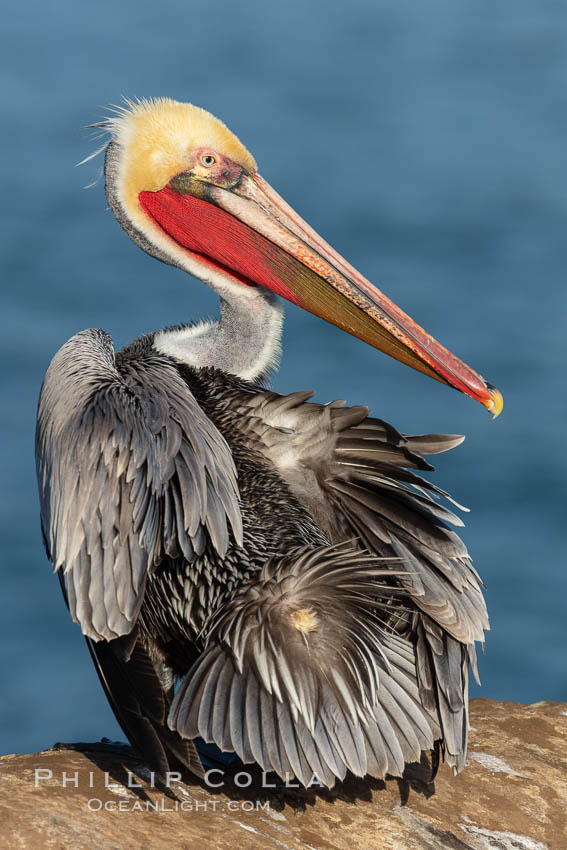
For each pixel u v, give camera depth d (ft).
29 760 27.68
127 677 26.45
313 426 30.50
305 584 26.27
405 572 26.27
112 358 33.22
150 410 28.78
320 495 30.40
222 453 28.99
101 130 38.09
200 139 36.52
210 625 26.55
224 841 24.66
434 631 28.71
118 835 24.02
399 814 27.43
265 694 24.66
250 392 31.96
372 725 24.89
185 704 24.71
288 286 36.24
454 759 27.40
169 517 27.27
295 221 36.37
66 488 28.22
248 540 28.37
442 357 35.24
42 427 31.68
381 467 29.86
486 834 27.35
